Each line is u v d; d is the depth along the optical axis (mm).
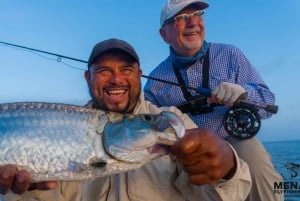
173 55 1511
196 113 1422
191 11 1465
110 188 967
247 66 1471
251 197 1327
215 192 808
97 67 984
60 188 946
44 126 780
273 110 1323
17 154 760
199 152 707
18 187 744
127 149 777
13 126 773
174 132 753
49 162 766
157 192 942
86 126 790
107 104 988
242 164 839
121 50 978
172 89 1500
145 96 1558
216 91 1325
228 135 1405
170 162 951
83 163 774
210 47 1509
